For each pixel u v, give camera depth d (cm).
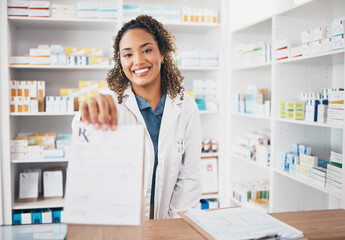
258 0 331
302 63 250
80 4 300
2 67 288
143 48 132
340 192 193
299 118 231
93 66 306
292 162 240
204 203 334
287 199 260
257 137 295
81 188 78
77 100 309
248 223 104
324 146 262
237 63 319
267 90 307
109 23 310
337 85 253
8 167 293
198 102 331
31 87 300
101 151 79
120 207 77
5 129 291
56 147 321
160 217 159
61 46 308
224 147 335
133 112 143
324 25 257
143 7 313
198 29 347
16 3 290
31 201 310
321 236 99
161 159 147
